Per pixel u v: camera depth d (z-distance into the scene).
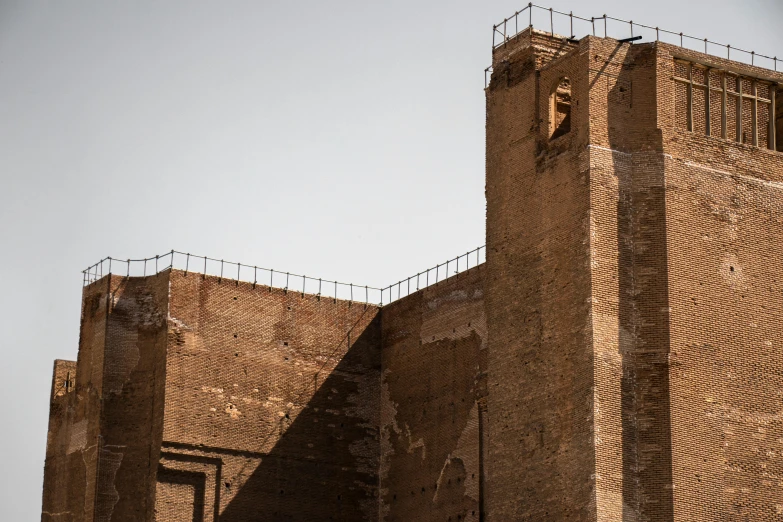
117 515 59.03
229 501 59.53
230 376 60.59
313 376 62.38
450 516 58.28
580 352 51.25
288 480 60.88
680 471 50.19
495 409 54.34
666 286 51.62
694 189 53.03
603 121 52.94
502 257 55.41
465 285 59.84
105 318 60.81
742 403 51.78
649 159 52.81
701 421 50.94
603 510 49.50
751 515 50.91
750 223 53.75
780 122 56.16
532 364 53.19
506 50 57.22
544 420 52.19
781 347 53.03
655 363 51.06
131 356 60.47
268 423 61.00
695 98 54.22
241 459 60.16
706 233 52.81
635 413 50.84
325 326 63.16
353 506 61.81
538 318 53.31
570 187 53.00
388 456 62.28
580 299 51.66
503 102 56.84
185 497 58.88
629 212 52.50
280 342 62.03
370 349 63.78
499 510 53.28
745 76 55.19
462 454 58.28
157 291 60.72
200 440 59.38
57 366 64.62
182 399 59.41
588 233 51.81
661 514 49.81
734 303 52.59
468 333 59.12
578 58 53.72
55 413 63.28
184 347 59.97
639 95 53.41
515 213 55.25
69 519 60.47
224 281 61.41
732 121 54.81
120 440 59.72
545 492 51.56
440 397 60.06
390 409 62.69
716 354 51.81
